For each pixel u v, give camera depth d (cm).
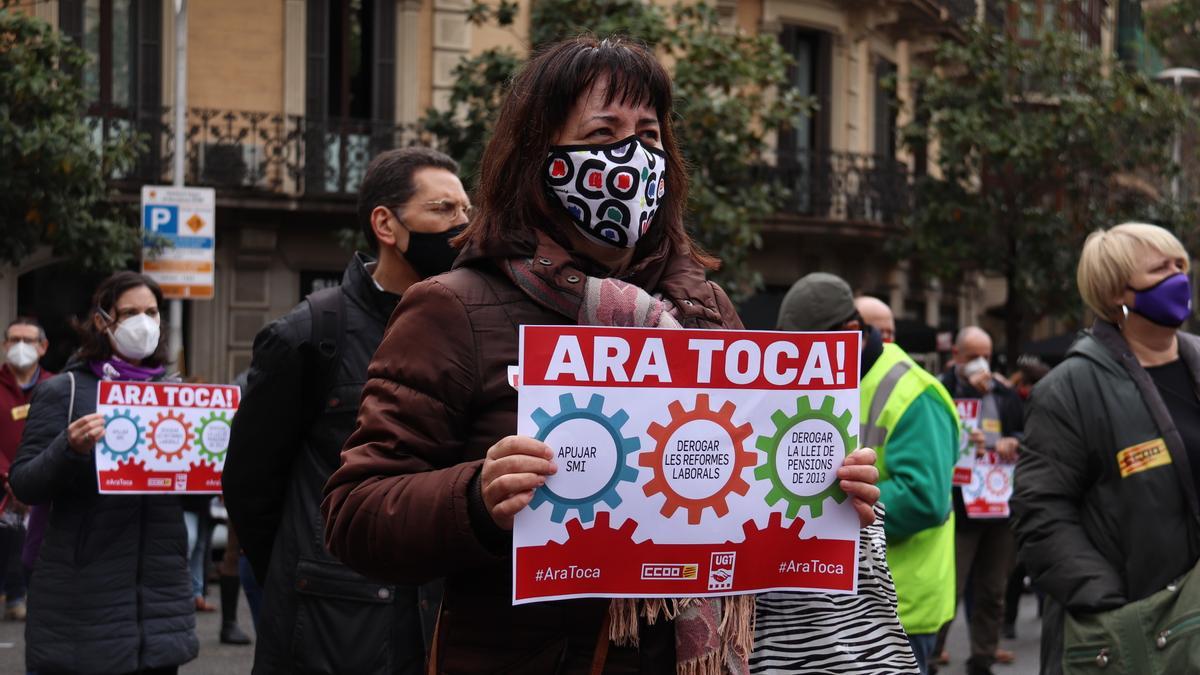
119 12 2012
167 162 2017
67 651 545
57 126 1644
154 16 2028
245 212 2067
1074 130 2212
